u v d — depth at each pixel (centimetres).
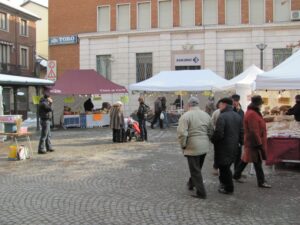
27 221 678
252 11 3219
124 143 1747
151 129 2444
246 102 1867
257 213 720
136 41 3447
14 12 4531
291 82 1139
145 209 744
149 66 3434
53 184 959
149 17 3431
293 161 1111
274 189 903
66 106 2720
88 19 3600
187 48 3306
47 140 1491
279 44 3141
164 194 855
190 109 835
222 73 3250
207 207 758
